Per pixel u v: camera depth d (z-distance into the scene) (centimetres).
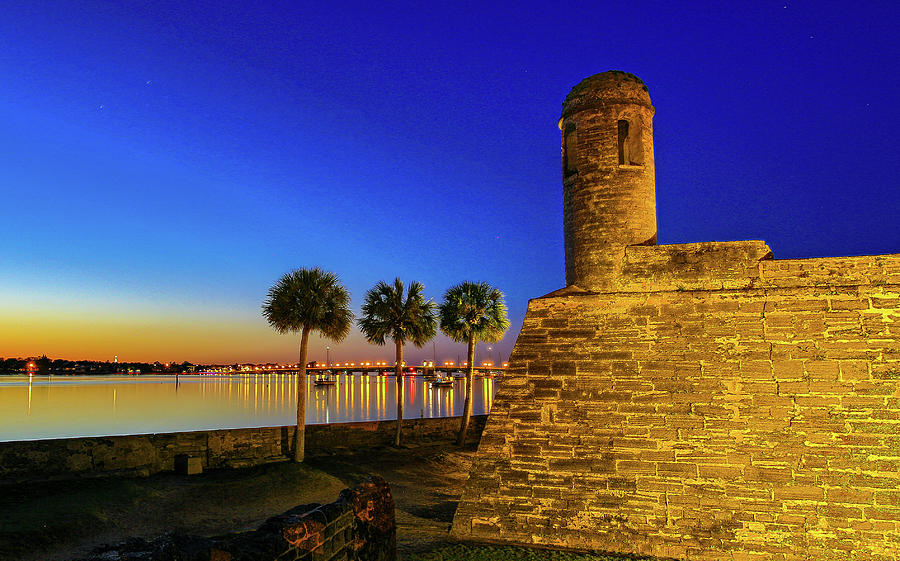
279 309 2392
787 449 1066
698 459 1105
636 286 1267
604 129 1359
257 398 12088
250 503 1742
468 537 1160
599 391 1208
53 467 1811
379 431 2847
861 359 1080
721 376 1148
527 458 1192
